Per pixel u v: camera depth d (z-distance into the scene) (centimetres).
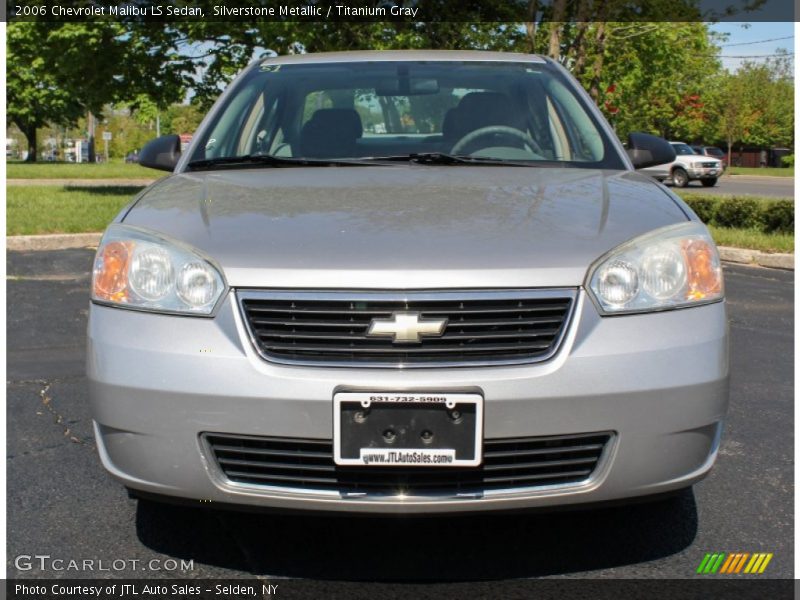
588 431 228
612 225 254
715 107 5450
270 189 291
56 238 983
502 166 328
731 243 1041
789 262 945
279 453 230
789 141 5884
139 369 235
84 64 1678
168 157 371
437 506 228
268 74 395
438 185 291
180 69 1767
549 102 366
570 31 1371
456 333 228
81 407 419
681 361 234
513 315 230
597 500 234
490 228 249
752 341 577
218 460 235
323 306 230
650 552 273
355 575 257
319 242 242
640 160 368
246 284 234
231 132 362
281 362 228
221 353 230
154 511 301
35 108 5531
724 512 304
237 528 288
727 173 4284
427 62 396
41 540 281
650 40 1455
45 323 597
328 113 363
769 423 404
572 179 304
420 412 223
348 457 225
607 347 230
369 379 224
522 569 261
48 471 340
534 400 224
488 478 229
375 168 323
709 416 240
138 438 237
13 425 394
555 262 235
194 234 251
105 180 2569
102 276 253
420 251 236
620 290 236
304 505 231
